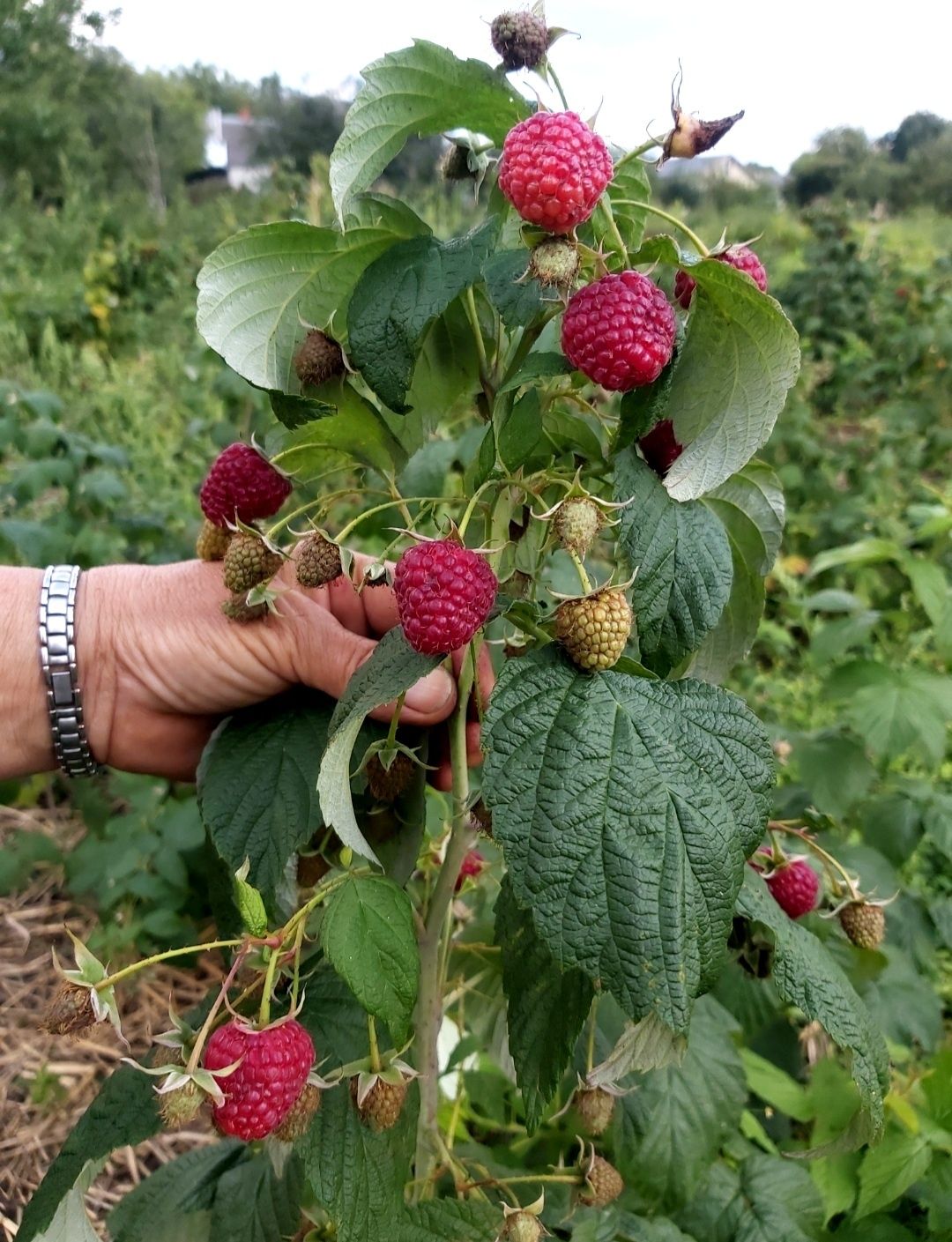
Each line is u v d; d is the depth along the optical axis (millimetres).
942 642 657
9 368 1810
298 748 306
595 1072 281
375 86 262
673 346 247
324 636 324
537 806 224
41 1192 285
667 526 259
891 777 704
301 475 337
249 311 280
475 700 302
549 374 248
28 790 882
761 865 351
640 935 214
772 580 1271
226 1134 246
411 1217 303
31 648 369
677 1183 388
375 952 251
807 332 2383
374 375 252
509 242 286
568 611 244
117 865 710
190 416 1568
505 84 262
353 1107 282
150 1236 365
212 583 356
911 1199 516
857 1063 290
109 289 2588
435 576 230
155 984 706
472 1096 513
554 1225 392
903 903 610
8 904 777
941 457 1664
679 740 235
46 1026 240
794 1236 419
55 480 894
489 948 389
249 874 287
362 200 270
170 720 384
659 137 254
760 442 250
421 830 302
